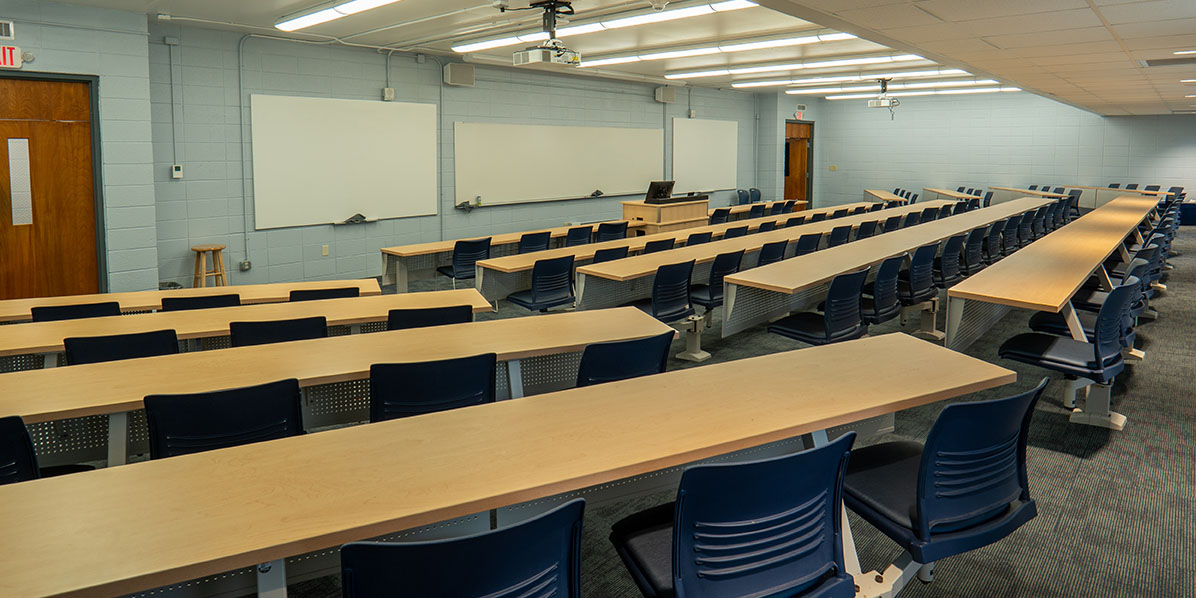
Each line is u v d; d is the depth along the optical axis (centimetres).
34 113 671
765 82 1408
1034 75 968
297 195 912
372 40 906
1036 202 1149
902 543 212
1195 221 1545
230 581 160
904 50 776
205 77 823
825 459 185
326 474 180
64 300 462
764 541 181
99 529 153
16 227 679
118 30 698
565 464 186
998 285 433
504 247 882
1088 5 525
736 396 238
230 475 179
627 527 210
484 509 169
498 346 313
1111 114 1575
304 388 312
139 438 283
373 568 142
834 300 444
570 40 917
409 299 432
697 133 1518
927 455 203
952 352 292
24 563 139
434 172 1055
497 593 155
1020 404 211
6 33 638
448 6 707
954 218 863
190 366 284
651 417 219
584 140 1280
